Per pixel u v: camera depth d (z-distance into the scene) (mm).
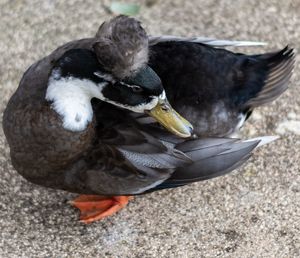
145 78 6410
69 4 10109
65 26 9820
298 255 7273
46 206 7746
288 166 8109
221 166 7074
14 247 7312
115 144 7035
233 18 10016
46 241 7398
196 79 7320
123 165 7035
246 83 7621
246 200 7793
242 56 7758
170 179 7215
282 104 8766
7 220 7566
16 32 9664
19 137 7055
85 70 6523
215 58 7488
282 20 9977
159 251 7320
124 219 7645
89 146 7020
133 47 6203
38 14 9945
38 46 9508
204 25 9930
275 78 7824
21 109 7008
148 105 6625
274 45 9633
